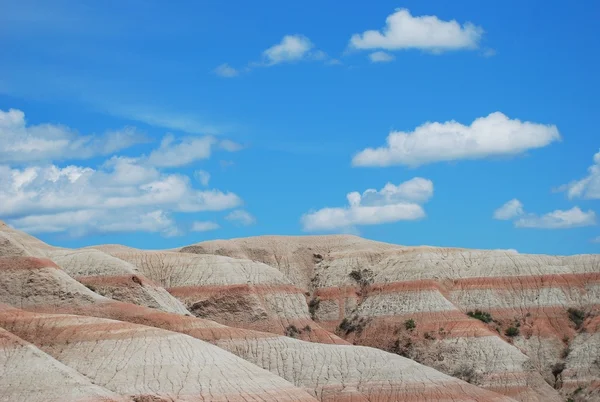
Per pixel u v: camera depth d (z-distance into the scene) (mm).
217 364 150875
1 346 136250
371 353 182500
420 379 177875
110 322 154875
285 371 176875
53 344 150500
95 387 134500
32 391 130875
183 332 176250
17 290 176875
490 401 176000
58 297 176875
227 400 143375
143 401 138125
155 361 148000
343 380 176500
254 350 178250
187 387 144375
